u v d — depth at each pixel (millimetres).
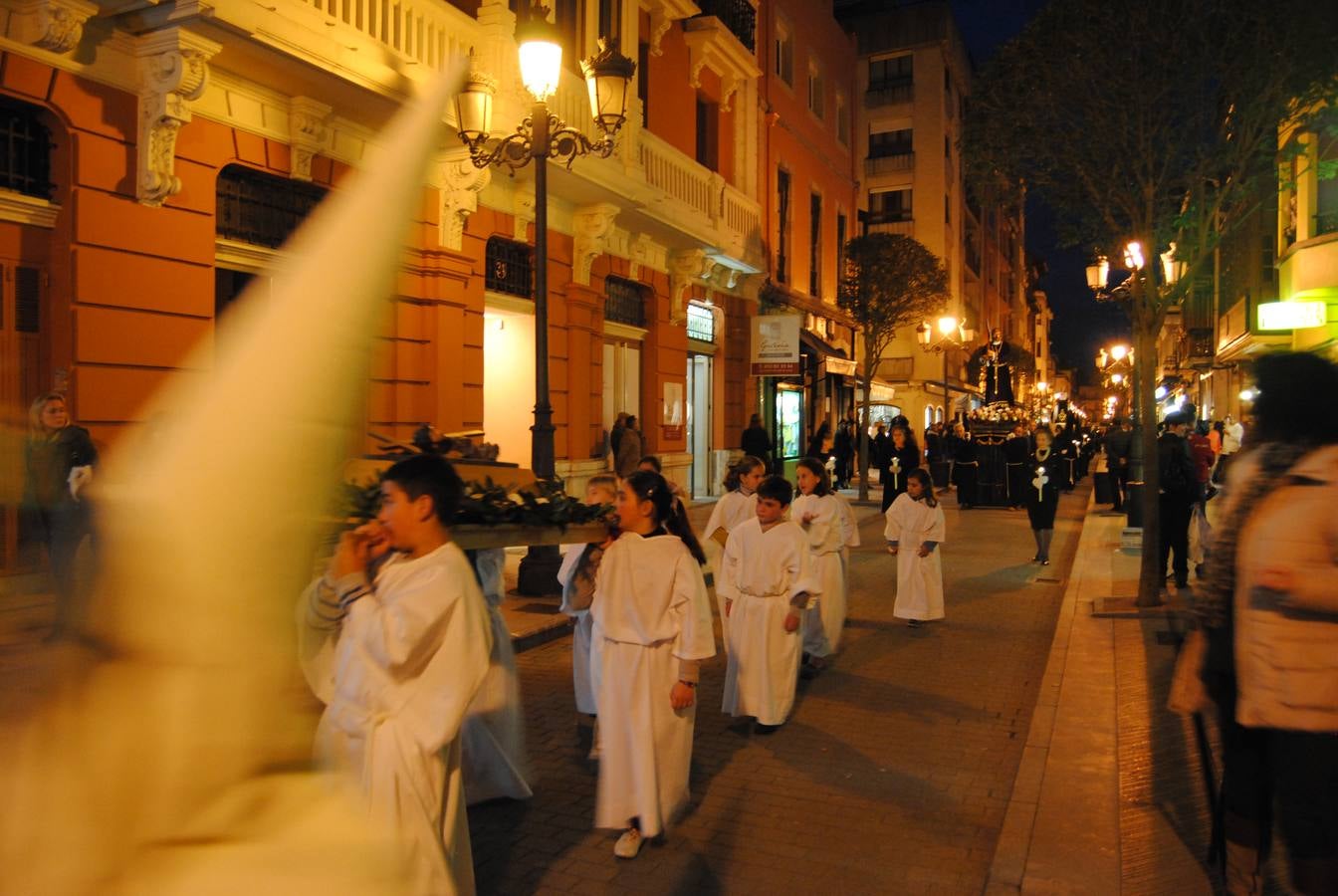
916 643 9133
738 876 4340
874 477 32562
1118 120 9477
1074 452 28859
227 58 9445
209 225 9547
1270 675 3070
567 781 5516
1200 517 10875
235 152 9828
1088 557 13961
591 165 14344
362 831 1442
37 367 8422
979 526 19531
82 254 8422
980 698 7266
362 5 10461
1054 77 9492
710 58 20688
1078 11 9242
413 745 2719
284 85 10133
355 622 2758
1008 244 71625
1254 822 3459
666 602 4594
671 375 19516
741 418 23281
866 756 5965
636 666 4551
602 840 4719
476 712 5051
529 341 15133
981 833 4816
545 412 10078
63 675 1168
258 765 1258
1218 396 32719
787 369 22297
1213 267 31125
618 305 18047
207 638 1175
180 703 1188
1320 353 3242
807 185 28719
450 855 2928
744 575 6449
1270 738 3158
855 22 47500
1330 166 9914
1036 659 8484
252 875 1237
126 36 8727
